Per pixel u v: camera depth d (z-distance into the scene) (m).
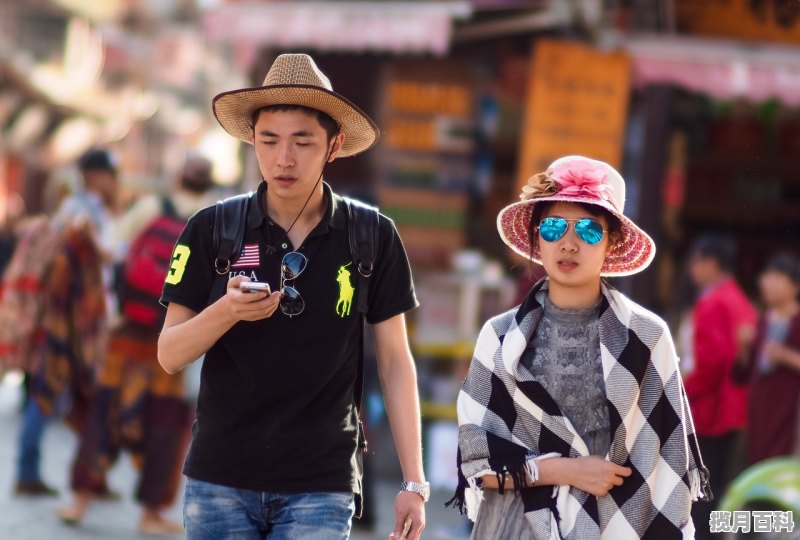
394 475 29.00
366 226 10.82
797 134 33.38
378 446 29.19
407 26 26.27
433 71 32.56
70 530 20.69
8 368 23.08
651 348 10.82
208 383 10.49
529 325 10.93
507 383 10.91
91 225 22.92
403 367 11.23
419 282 30.22
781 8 26.12
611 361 10.71
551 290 11.01
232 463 10.38
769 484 18.03
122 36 79.62
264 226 10.64
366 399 24.86
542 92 27.23
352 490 10.67
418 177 32.81
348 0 26.95
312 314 10.47
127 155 85.88
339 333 10.54
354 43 26.55
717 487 19.64
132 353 21.12
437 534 22.88
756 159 33.66
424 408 28.81
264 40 27.06
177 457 21.22
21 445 23.33
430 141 32.69
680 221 34.03
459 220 32.81
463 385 11.22
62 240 22.86
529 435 10.88
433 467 27.77
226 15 27.53
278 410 10.38
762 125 33.56
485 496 11.08
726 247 19.88
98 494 21.33
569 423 10.72
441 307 29.92
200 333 9.98
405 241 32.88
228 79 84.00
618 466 10.62
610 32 26.66
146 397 21.12
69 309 22.97
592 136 27.16
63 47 71.12
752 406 20.75
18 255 23.09
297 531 10.38
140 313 21.03
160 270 21.11
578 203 10.89
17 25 68.81
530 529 10.87
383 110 32.69
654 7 26.56
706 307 19.59
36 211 77.19
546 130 27.28
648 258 11.30
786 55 26.22
